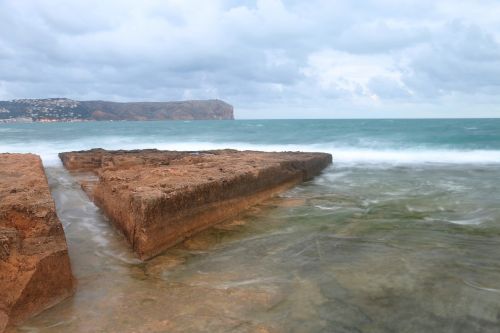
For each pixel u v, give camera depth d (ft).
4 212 19.61
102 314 16.25
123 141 124.16
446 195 40.37
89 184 43.96
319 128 175.11
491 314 16.15
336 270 20.70
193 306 16.87
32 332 14.98
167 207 24.56
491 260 21.89
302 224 29.84
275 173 41.42
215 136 141.08
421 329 15.16
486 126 177.58
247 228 29.01
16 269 16.17
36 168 38.42
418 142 96.07
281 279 19.65
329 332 14.96
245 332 14.87
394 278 19.62
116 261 22.45
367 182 49.85
